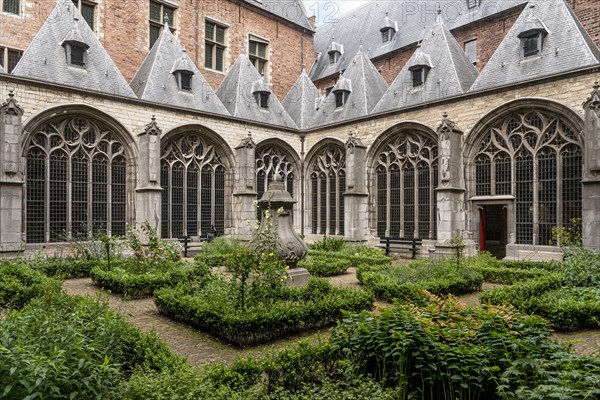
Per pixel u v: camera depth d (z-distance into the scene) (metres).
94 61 17.27
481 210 16.86
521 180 15.10
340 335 4.97
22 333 3.86
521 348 4.24
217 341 6.66
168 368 4.45
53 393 3.24
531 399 3.40
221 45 25.64
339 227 20.89
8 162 13.56
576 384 3.40
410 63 19.42
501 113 15.38
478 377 3.90
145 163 16.78
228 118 20.02
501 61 16.42
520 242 15.06
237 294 7.37
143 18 22.06
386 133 19.06
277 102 23.52
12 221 13.63
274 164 22.27
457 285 10.02
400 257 18.00
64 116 15.38
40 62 15.55
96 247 13.54
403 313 4.61
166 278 10.00
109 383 3.62
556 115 14.05
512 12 20.97
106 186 16.59
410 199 18.39
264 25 27.81
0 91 13.95
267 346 6.43
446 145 16.05
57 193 15.27
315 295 8.02
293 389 4.38
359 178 19.34
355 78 22.48
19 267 10.39
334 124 21.25
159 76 19.05
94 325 4.62
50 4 19.08
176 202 18.48
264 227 9.51
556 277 9.59
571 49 14.34
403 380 4.00
